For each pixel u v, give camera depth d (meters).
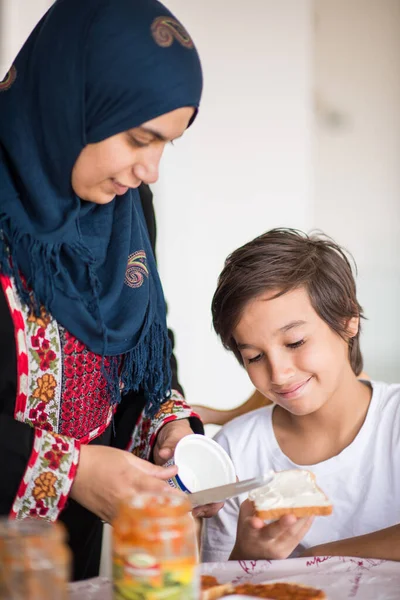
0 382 1.20
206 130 3.93
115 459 1.12
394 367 5.52
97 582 1.03
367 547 1.16
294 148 4.05
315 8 5.43
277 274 1.36
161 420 1.42
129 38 1.15
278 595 0.93
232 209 3.99
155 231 1.57
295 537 1.11
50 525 0.77
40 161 1.22
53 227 1.23
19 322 1.20
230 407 3.99
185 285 3.93
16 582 0.72
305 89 4.04
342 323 1.42
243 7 3.92
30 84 1.21
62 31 1.18
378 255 5.58
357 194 5.57
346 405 1.46
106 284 1.33
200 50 3.89
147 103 1.14
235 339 1.42
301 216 4.10
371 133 5.55
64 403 1.29
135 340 1.37
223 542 1.46
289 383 1.38
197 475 1.25
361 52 5.48
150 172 1.19
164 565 0.77
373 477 1.42
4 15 2.99
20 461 1.11
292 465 1.49
